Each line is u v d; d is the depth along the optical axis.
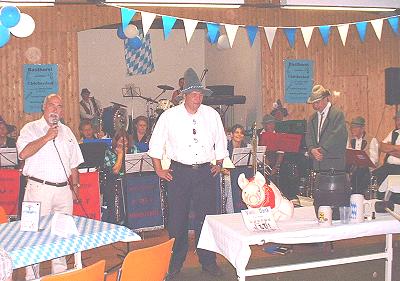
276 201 4.13
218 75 13.79
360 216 4.12
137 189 6.73
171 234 5.50
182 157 5.43
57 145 5.20
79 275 3.04
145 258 3.37
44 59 10.42
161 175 5.46
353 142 8.41
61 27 10.45
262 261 6.00
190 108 5.43
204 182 5.48
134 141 8.34
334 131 6.76
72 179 5.45
